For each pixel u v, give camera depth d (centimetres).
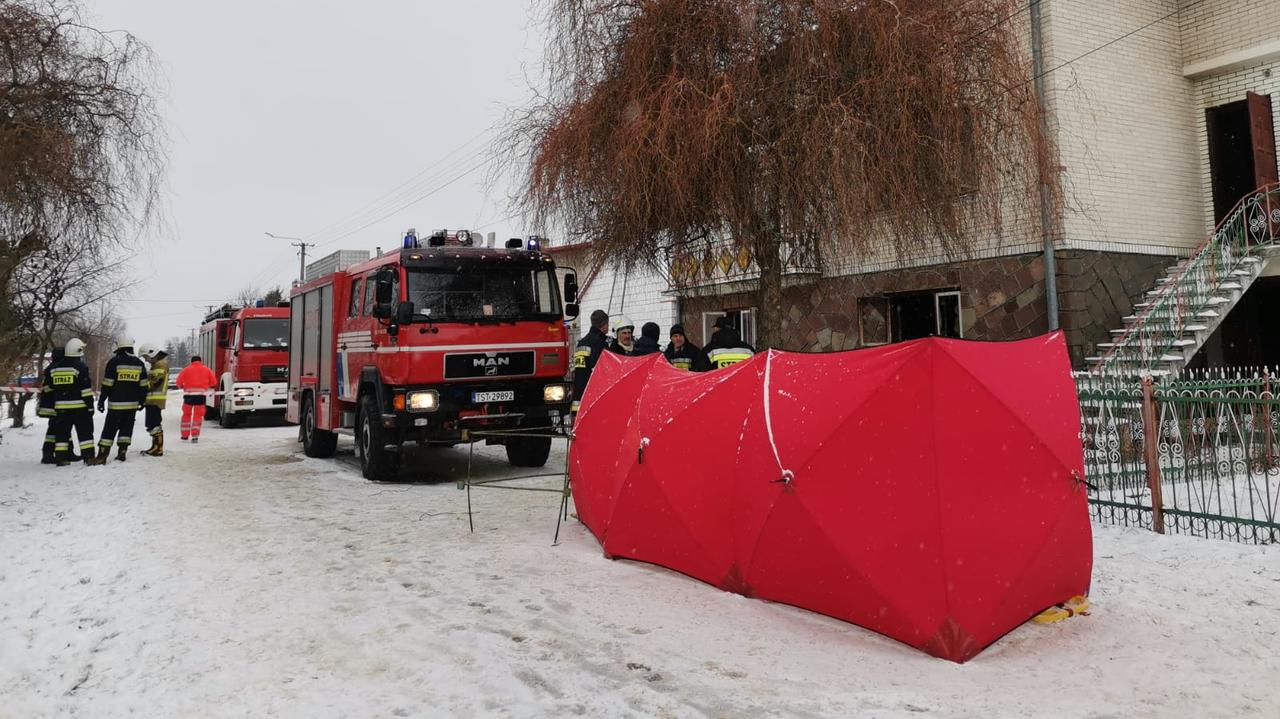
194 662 401
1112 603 473
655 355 657
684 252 923
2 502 857
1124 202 1166
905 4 753
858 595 429
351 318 1110
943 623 394
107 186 1154
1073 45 1136
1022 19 1110
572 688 364
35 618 481
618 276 984
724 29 775
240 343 1900
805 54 748
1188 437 670
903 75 731
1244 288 1076
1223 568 530
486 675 379
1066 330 1097
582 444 686
